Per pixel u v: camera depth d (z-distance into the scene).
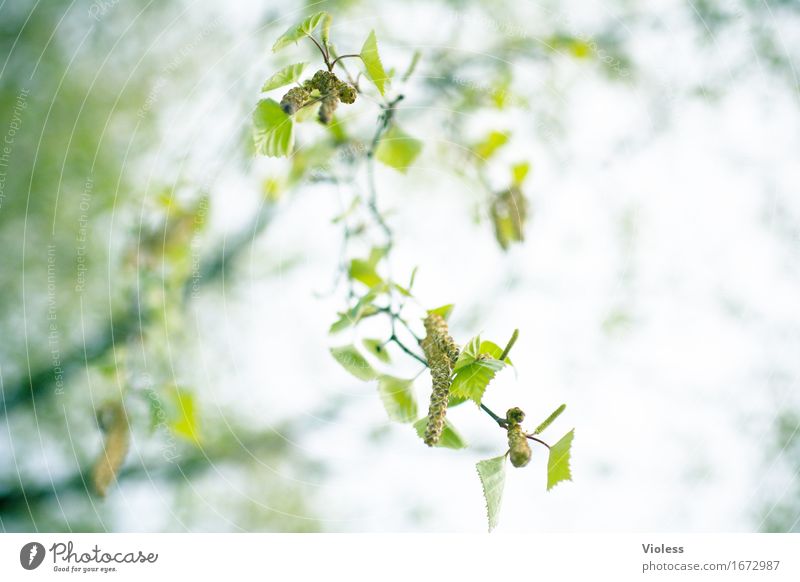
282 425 1.43
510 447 1.02
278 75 1.04
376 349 1.07
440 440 1.04
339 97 1.04
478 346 1.03
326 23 1.04
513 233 1.25
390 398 1.07
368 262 1.15
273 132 1.04
